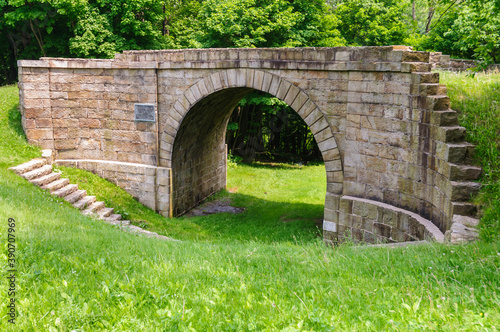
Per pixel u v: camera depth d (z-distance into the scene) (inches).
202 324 155.1
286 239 474.9
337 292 178.9
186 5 1072.2
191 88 515.5
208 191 687.1
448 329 137.9
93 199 497.4
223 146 735.7
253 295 182.5
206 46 825.5
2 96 650.8
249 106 995.9
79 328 149.1
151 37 879.7
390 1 1043.9
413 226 361.4
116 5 812.0
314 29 862.5
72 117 558.3
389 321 145.4
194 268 227.8
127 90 545.6
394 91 384.5
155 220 517.7
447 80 423.2
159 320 157.5
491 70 510.6
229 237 480.7
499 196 294.2
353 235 424.8
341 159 434.9
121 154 564.7
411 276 191.9
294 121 1071.6
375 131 403.5
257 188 759.1
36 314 154.6
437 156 340.5
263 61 463.2
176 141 547.8
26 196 376.5
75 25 853.8
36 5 822.5
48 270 195.3
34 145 545.3
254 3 810.2
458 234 269.1
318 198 687.7
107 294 176.2
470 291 163.9
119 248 265.9
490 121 351.6
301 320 150.2
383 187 404.5
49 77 542.0
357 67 404.5
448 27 743.7
